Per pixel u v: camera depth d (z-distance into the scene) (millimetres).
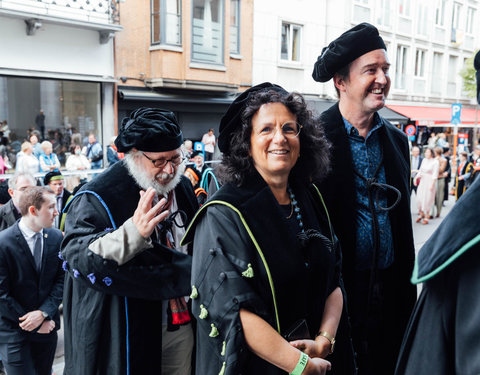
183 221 2203
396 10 18250
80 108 10844
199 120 13031
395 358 2088
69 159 9906
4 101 10055
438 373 1126
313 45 15234
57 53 10023
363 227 1978
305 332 1440
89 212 1896
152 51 11672
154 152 1945
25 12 9070
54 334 2924
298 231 1540
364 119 1989
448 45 21375
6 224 3787
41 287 2869
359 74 1906
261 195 1445
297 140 1489
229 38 12945
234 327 1299
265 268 1369
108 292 1763
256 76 13906
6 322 2752
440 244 1056
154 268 1788
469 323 1035
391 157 2055
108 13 10477
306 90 15297
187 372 2164
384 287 2070
